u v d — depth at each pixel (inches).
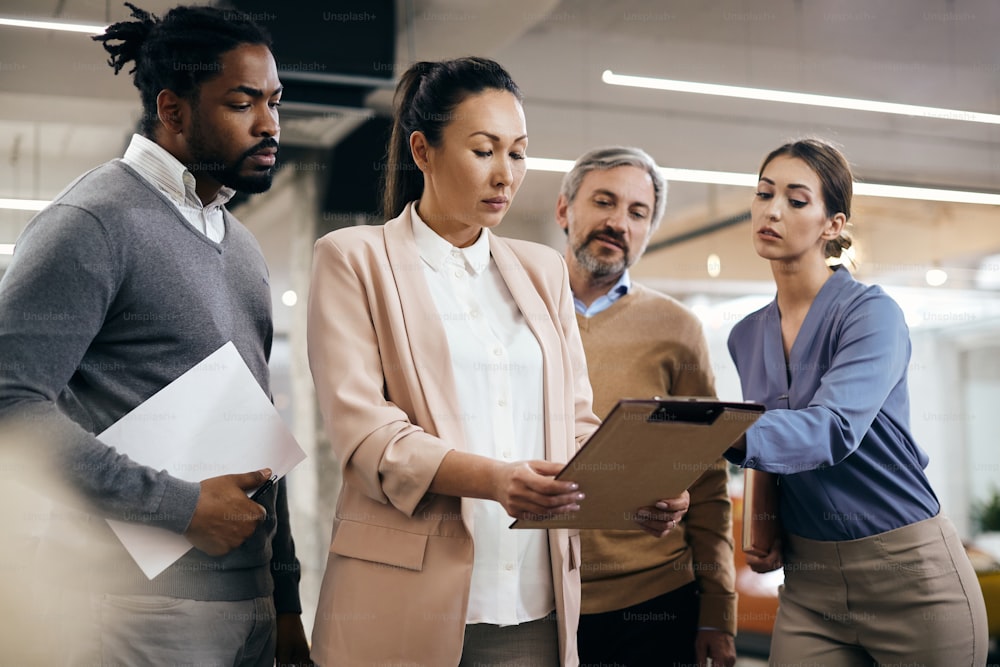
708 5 163.6
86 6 138.3
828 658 84.0
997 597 132.4
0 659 54.5
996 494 169.2
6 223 141.6
